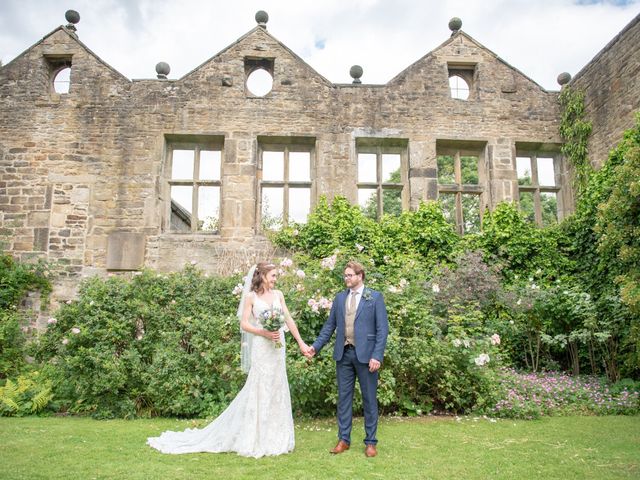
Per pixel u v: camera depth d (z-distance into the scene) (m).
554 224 11.05
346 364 4.51
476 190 11.54
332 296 6.14
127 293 6.88
